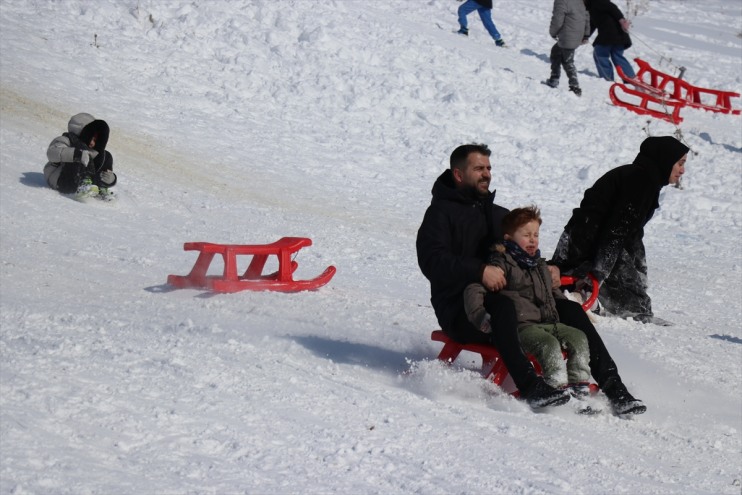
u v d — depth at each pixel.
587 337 6.40
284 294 9.48
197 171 16.50
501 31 30.94
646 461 5.33
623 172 9.67
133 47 21.81
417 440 5.04
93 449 4.32
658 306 11.70
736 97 29.17
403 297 10.15
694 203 19.27
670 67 31.44
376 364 6.91
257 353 6.59
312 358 6.83
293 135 19.88
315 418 5.20
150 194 14.53
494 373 6.52
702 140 24.27
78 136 13.79
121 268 10.52
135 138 17.48
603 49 27.72
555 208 18.11
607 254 9.55
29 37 20.78
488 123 22.12
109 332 6.90
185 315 8.10
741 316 11.64
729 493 4.93
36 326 6.97
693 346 9.17
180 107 19.89
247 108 20.72
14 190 13.34
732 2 44.53
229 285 9.43
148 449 4.41
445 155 20.08
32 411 4.64
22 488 3.76
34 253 10.76
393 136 20.77
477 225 6.66
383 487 4.30
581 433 5.74
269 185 16.53
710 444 5.93
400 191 17.67
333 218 14.89
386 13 29.56
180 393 5.30
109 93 19.55
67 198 13.58
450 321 6.54
